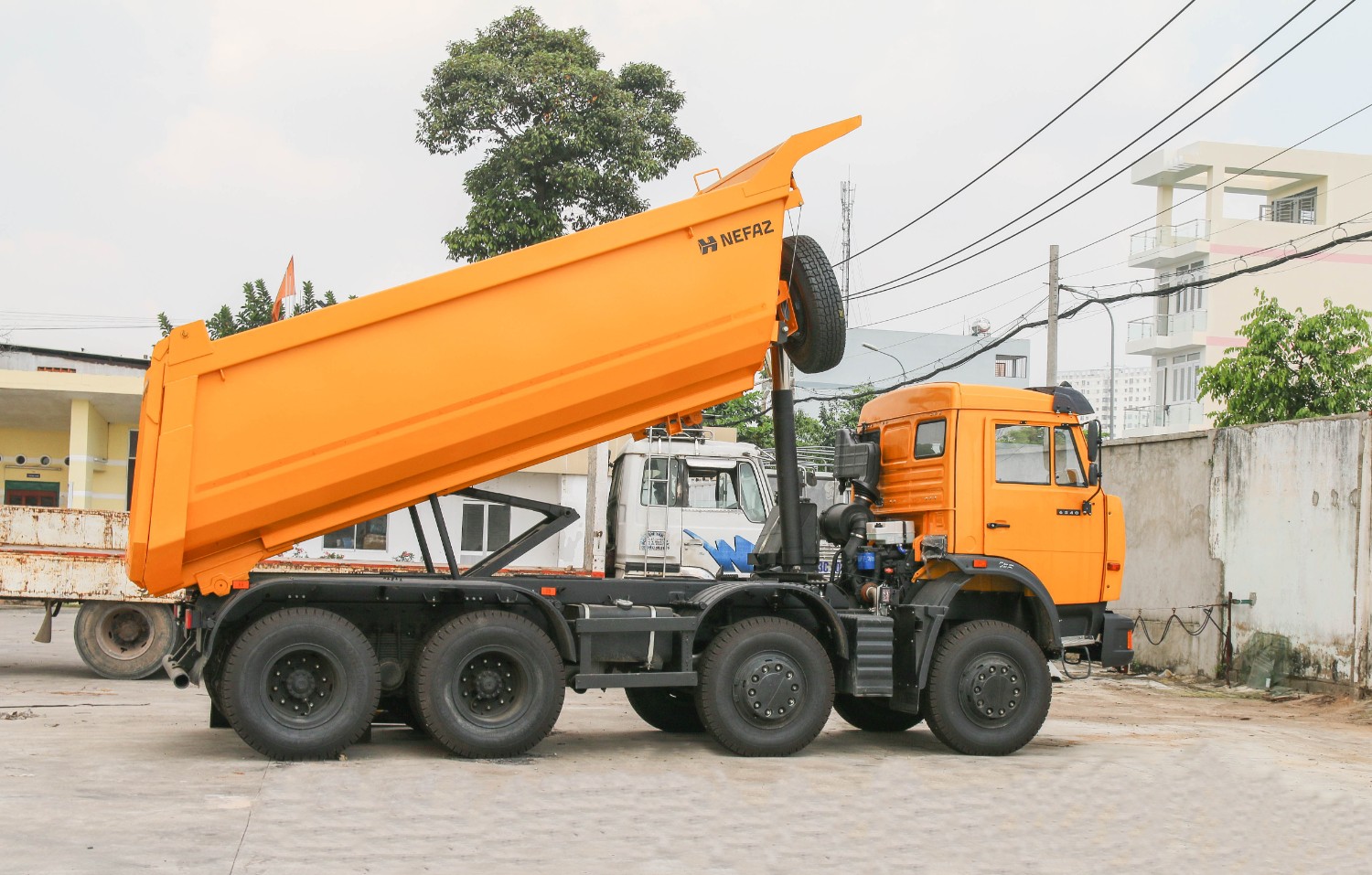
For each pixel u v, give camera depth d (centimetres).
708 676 939
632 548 1524
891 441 1103
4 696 1277
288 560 1350
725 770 880
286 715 855
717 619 988
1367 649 1448
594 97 2527
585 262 915
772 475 1573
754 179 954
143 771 802
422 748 944
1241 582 1694
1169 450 1884
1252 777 895
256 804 709
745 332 949
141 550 834
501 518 1886
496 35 2620
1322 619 1529
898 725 1165
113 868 556
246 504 852
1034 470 1050
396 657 920
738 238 952
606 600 971
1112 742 1105
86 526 1596
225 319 3522
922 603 1012
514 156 2469
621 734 1088
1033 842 682
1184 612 1820
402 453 879
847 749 1024
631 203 2553
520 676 899
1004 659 1011
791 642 954
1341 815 780
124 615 1487
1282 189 4706
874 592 1033
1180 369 4728
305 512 882
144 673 1480
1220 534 1748
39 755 859
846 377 6034
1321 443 1548
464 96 2495
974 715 998
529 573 1467
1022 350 6247
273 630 848
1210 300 4541
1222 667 1714
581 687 915
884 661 995
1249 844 696
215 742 939
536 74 2489
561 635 921
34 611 2714
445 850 621
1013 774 899
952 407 1034
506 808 724
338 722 859
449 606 927
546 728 900
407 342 878
